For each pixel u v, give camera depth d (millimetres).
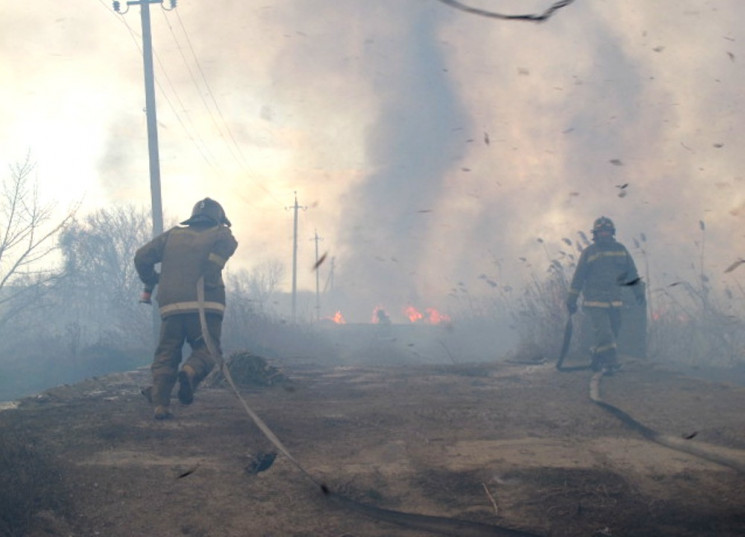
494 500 3121
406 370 8836
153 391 5016
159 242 5516
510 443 4180
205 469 3570
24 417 4922
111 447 4020
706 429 4375
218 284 5383
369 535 2766
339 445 4148
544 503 3057
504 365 9320
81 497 3111
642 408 5332
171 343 5207
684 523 2770
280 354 14539
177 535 2781
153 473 3494
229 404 5676
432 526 2793
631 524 2779
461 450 3996
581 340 10148
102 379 7234
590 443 4160
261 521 2928
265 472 3541
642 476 3410
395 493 3260
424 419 4977
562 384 7043
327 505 3100
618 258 7984
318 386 7117
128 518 2926
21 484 3061
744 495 3055
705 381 6855
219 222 5715
